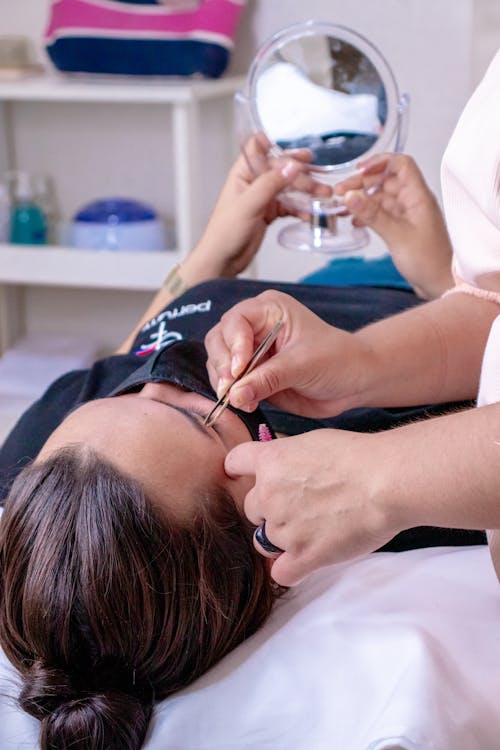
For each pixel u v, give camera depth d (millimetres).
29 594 826
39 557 827
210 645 849
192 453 875
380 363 982
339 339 957
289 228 1407
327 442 739
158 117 2311
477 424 678
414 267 1295
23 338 2471
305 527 740
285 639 859
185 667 848
